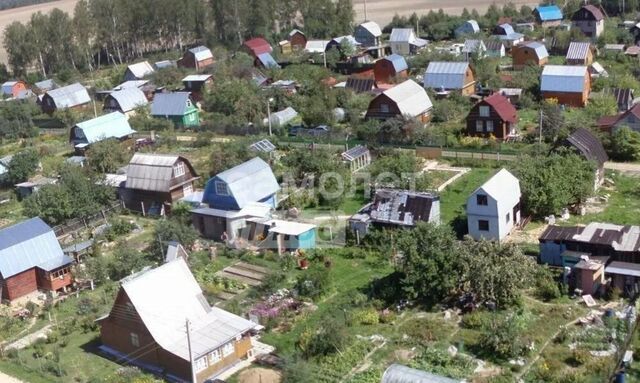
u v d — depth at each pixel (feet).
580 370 109.60
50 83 388.98
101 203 196.95
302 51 404.98
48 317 146.61
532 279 133.69
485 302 129.90
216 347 119.85
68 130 293.23
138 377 119.03
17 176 225.97
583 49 304.71
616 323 120.47
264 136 243.81
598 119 221.25
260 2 454.81
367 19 565.53
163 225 167.32
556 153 180.65
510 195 157.89
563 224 162.40
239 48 410.93
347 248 160.66
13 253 156.35
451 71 283.18
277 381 115.34
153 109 284.82
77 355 131.23
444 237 136.87
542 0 527.81
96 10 446.60
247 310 136.98
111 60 460.14
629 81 270.67
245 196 175.73
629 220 161.58
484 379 109.50
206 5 464.24
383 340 123.75
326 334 121.49
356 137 234.99
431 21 445.37
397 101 242.58
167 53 444.55
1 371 128.47
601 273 131.95
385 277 143.84
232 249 166.81
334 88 289.12
